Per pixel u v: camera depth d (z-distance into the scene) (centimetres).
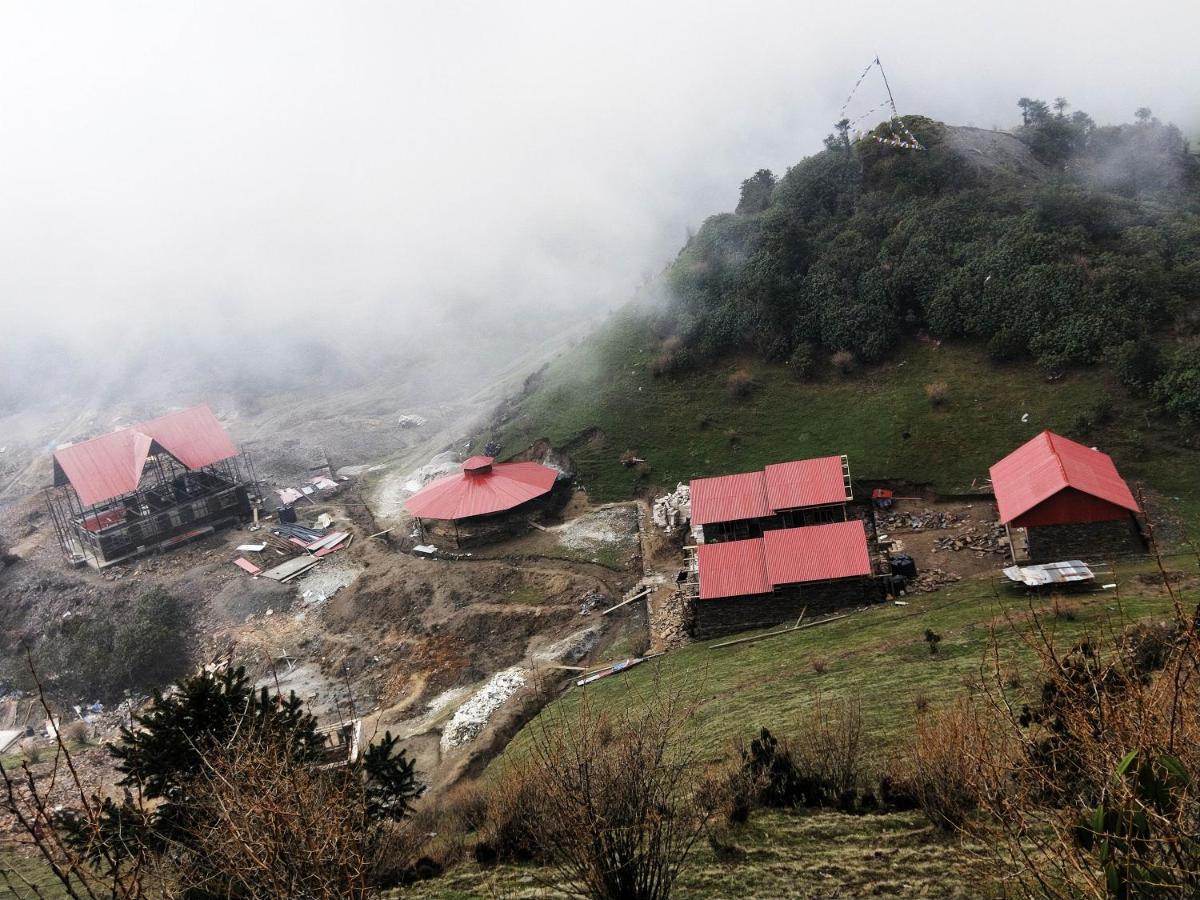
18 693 7138
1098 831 895
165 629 6912
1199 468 5600
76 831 1742
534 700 5028
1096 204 8031
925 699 3184
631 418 8456
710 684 4297
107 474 8419
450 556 7288
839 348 8056
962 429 6806
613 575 6544
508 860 2466
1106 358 6650
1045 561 4891
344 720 5462
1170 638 1606
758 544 5403
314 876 1264
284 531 8412
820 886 2012
